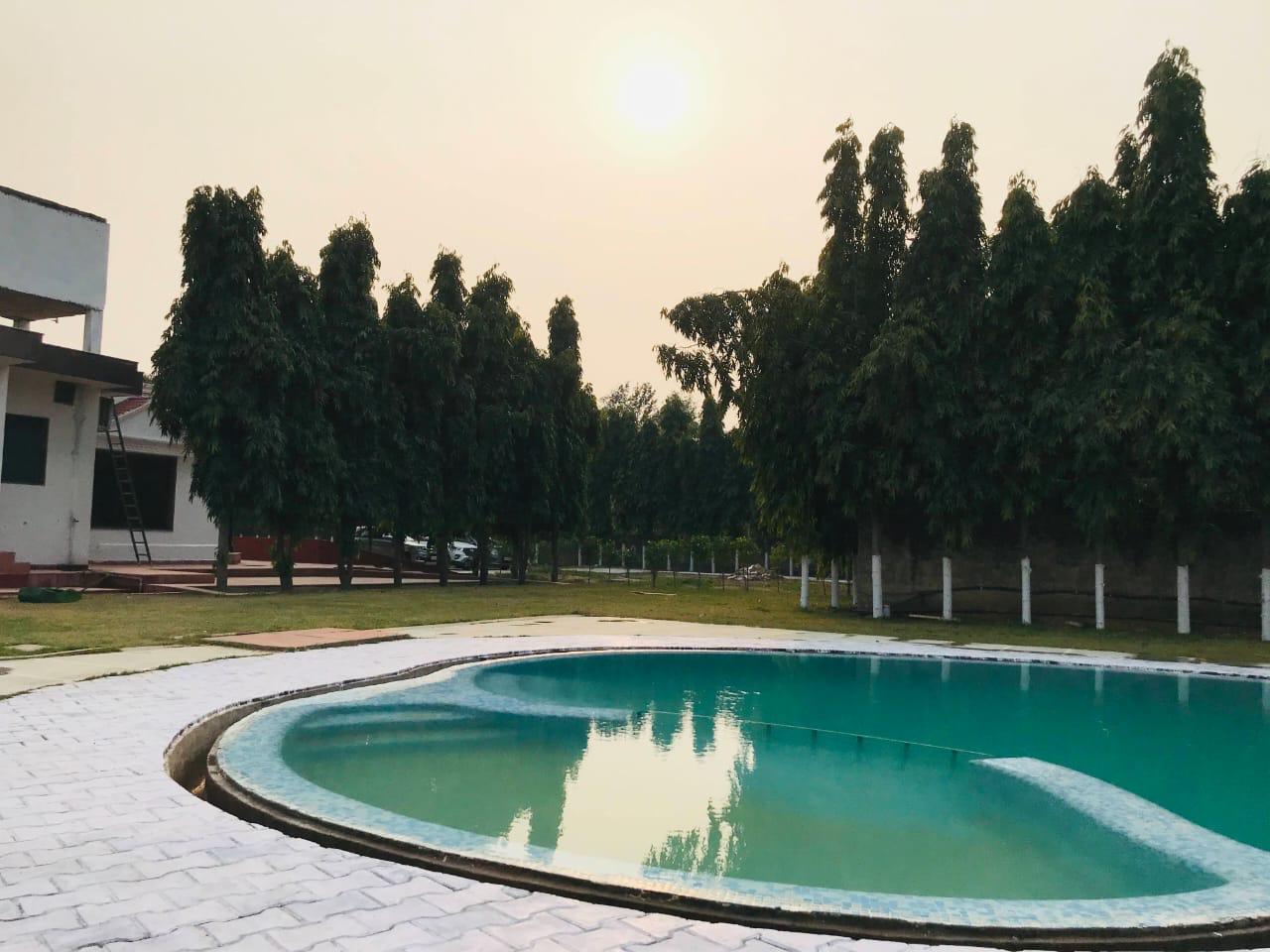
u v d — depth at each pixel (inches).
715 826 201.6
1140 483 615.5
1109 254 625.0
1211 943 135.2
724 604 831.1
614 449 2016.5
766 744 292.2
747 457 772.0
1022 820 212.7
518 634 516.4
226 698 285.3
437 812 204.8
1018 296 647.8
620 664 437.1
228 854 146.9
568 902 132.0
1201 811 221.0
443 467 955.3
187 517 967.0
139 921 118.6
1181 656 500.7
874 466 673.0
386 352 881.5
